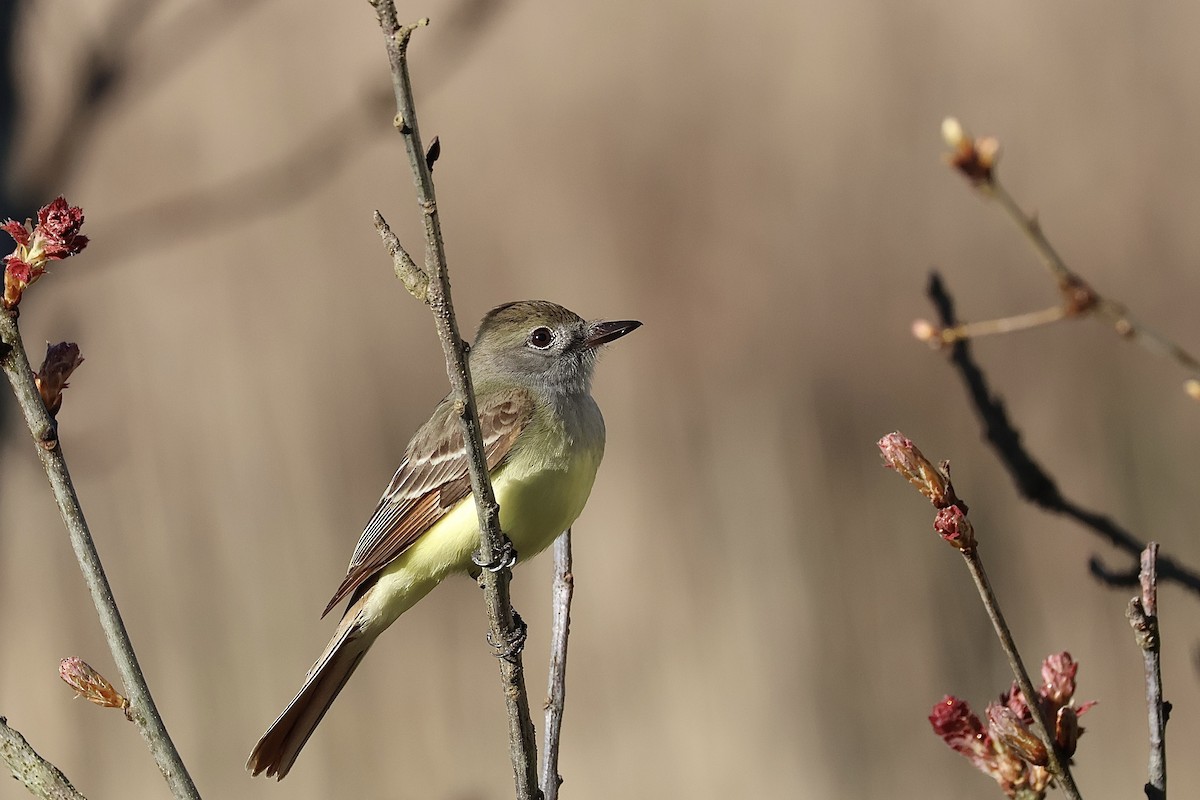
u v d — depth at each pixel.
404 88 4.75
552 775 5.94
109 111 10.91
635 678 14.38
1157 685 4.43
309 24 19.14
